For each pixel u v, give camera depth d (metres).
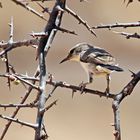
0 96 17.88
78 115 18.23
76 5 23.36
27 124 4.60
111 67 7.77
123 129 17.44
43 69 4.76
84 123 17.89
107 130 17.59
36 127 4.59
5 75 4.96
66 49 21.97
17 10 22.36
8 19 22.41
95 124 17.89
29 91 5.55
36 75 5.44
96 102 18.83
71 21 22.00
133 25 5.20
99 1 23.53
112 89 18.89
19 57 21.03
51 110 18.31
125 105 18.64
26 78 5.12
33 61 21.03
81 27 22.16
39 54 4.81
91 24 23.30
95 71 7.93
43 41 4.84
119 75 19.66
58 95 18.70
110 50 22.47
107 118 18.16
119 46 22.61
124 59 22.23
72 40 22.00
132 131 17.34
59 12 5.25
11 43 5.54
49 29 4.86
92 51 8.07
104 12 23.45
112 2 23.39
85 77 20.19
